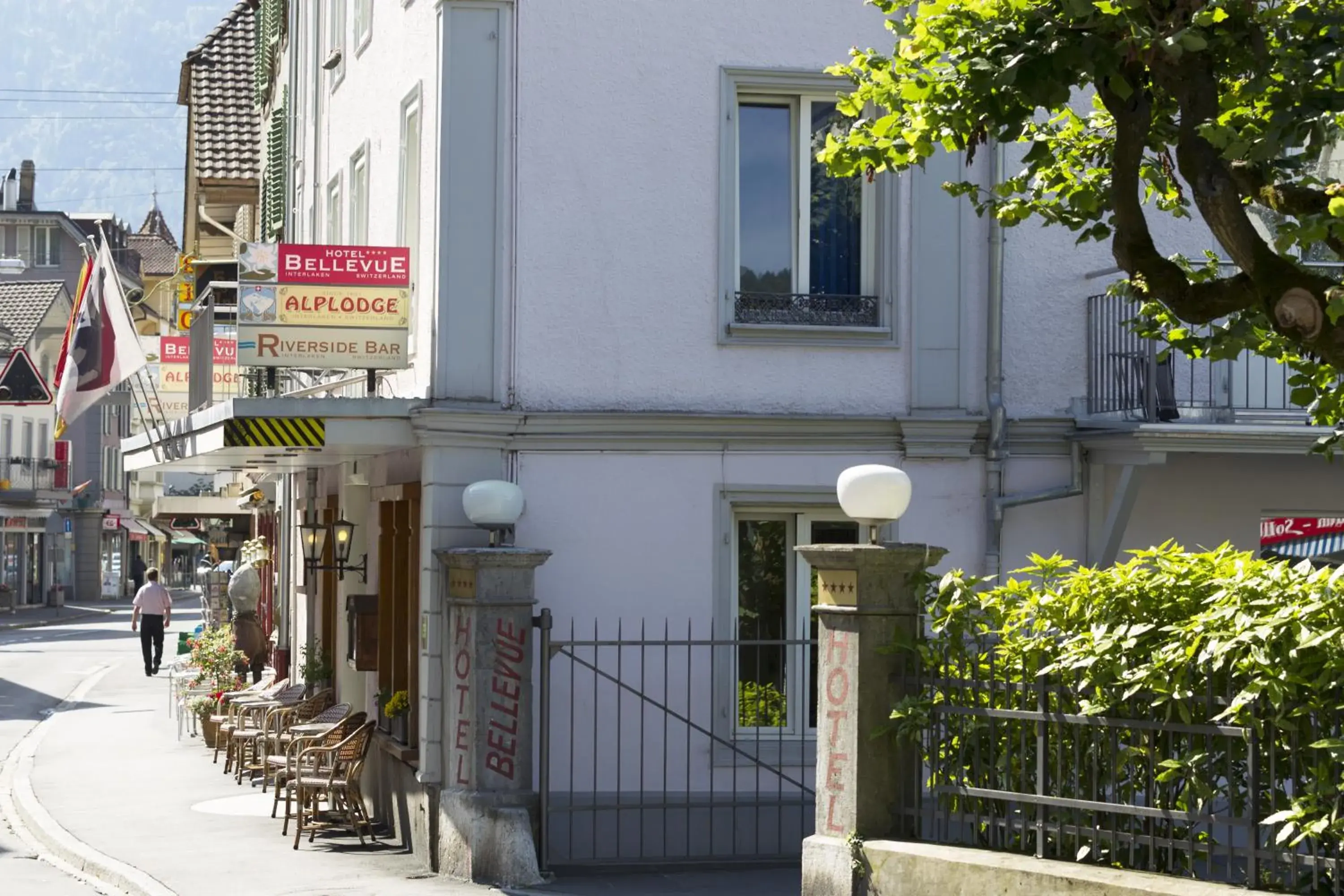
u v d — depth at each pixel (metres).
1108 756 8.46
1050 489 13.85
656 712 13.64
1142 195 14.23
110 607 77.56
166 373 21.55
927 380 13.89
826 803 9.65
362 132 17.81
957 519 13.86
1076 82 8.63
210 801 17.17
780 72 13.91
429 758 13.29
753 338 13.84
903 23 9.44
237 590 24.59
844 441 13.84
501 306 13.59
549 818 13.04
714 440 13.72
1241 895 7.62
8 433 73.06
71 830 15.27
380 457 16.28
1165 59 8.33
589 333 13.68
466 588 12.79
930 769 9.30
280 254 13.56
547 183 13.68
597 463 13.63
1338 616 7.57
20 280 84.25
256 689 22.00
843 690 9.59
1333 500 14.05
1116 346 13.88
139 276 91.50
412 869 13.27
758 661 13.88
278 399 13.40
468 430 13.38
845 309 14.02
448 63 13.63
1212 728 7.89
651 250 13.76
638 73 13.80
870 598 9.53
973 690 9.16
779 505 13.87
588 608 13.59
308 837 14.97
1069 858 8.65
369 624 16.12
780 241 14.07
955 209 13.99
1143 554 8.62
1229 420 13.74
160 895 12.03
